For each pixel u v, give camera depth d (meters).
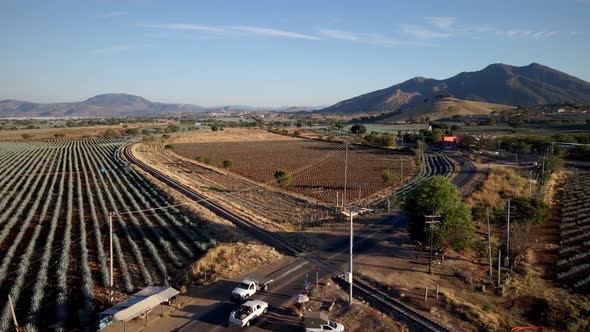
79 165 107.38
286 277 36.69
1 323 27.34
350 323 28.78
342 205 66.31
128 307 26.81
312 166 114.38
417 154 130.25
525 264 40.53
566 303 31.81
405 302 31.89
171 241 46.12
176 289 33.25
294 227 53.56
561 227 52.59
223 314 29.62
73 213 58.31
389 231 51.16
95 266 38.31
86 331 27.06
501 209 57.22
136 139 190.25
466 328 27.84
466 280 36.47
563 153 119.25
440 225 40.31
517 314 30.48
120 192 73.88
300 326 28.27
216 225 51.94
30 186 77.38
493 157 124.56
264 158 133.25
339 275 37.22
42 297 31.67
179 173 99.69
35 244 44.62
